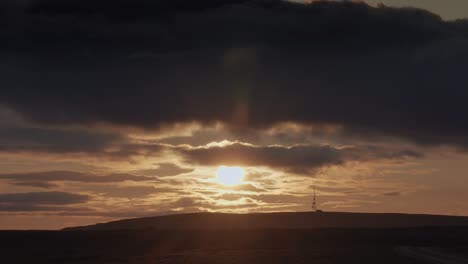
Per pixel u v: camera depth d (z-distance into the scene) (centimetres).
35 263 8056
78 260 8194
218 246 10494
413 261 7150
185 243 11031
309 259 7375
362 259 7369
